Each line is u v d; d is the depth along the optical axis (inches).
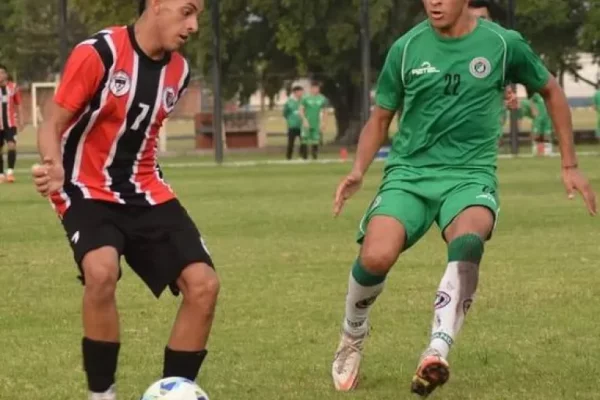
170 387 308.2
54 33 2396.7
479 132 371.9
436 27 366.9
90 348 321.1
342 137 2583.7
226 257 703.7
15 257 716.0
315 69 2480.3
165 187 337.1
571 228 843.4
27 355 434.6
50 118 321.1
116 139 327.0
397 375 398.0
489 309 515.5
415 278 609.0
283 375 398.6
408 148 376.2
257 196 1197.7
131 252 332.5
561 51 2415.1
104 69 320.2
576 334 459.5
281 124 4045.3
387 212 365.7
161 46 325.1
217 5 1913.1
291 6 2384.4
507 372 397.7
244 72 2536.9
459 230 351.9
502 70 370.9
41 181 312.5
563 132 379.9
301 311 517.3
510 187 1268.5
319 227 874.8
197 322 326.0
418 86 370.0
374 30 2272.4
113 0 2311.8
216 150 1961.1
